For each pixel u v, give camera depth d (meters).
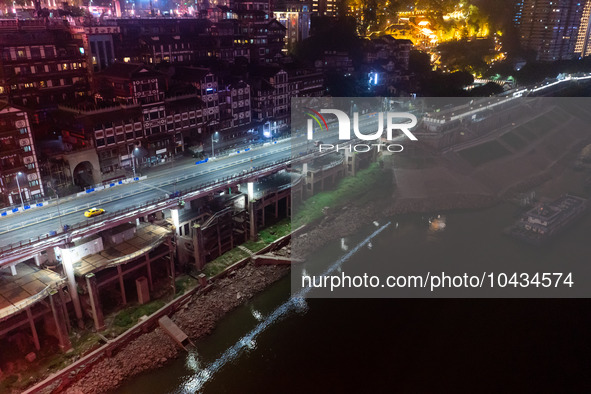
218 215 99.50
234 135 134.38
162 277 91.69
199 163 113.12
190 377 72.19
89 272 75.38
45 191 94.44
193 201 102.06
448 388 70.56
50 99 118.75
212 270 95.88
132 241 84.44
